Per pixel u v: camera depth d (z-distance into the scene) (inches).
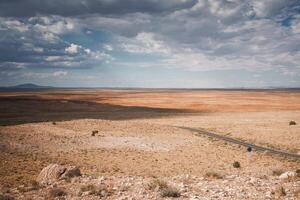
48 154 1860.2
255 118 4569.4
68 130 2955.2
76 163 1561.3
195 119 4623.5
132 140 2564.0
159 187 746.8
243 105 7391.7
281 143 2496.3
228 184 818.8
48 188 789.9
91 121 3609.7
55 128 3036.4
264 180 884.6
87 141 2436.0
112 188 770.2
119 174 1242.0
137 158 1812.3
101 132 2957.7
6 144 2073.1
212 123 4035.4
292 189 719.7
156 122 4284.0
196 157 1883.6
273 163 1723.7
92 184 815.7
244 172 1318.9
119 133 2928.2
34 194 733.3
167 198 658.2
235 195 674.2
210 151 2142.0
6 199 681.6
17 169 1299.2
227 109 6633.9
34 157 1707.7
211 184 821.2
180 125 3905.0
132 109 6683.1
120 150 2110.0
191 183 846.5
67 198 684.1
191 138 2785.4
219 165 1606.8
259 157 1945.1
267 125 3656.5
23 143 2174.0
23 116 5196.9
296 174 926.4
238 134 3034.0
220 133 3179.1
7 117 5027.1
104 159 1747.0
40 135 2544.3
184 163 1658.5
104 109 6628.9
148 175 1232.2
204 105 7519.7
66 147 2153.1
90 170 1355.8
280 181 854.5
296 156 2009.1
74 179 888.3
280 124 3710.6
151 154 1980.8
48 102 7677.2
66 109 6505.9
